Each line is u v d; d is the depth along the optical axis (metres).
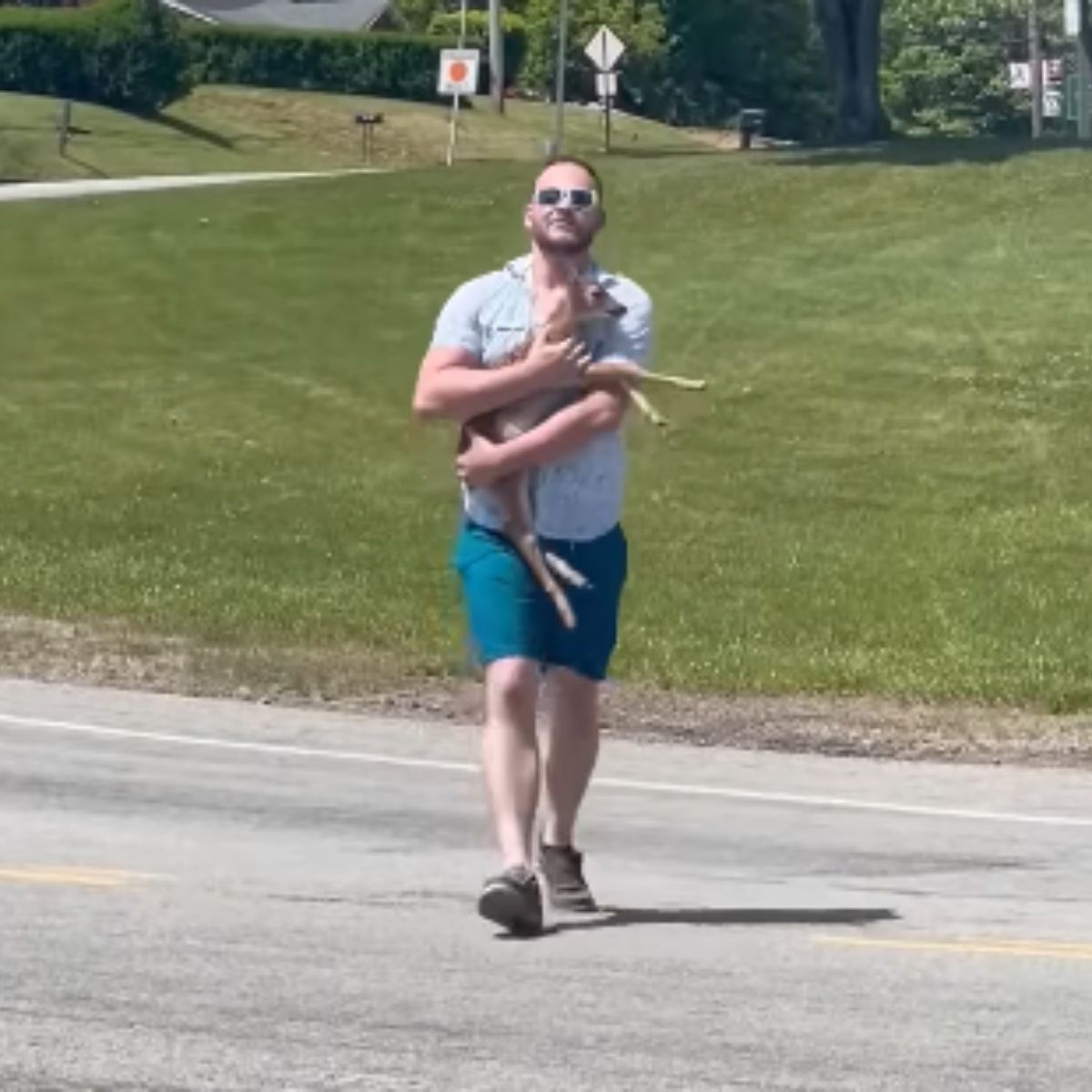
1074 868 9.96
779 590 19.48
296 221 36.53
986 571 20.31
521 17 101.69
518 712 8.02
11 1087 6.22
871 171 37.25
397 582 19.61
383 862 9.59
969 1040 6.89
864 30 45.94
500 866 9.40
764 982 7.54
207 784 11.61
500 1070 6.44
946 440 25.23
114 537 21.55
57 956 7.64
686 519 22.42
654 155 43.59
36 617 17.61
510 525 7.98
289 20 104.38
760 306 30.34
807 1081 6.43
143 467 24.77
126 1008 7.00
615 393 7.89
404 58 91.06
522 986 7.36
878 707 14.87
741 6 100.75
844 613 18.52
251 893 8.78
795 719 14.26
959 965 7.89
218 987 7.27
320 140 80.62
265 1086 6.26
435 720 14.19
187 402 27.59
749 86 101.88
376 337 30.27
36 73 79.25
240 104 83.25
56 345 30.19
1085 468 24.19
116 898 8.59
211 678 15.17
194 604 18.28
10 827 10.20
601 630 8.16
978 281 30.97
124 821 10.47
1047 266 31.48
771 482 23.80
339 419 26.84
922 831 10.89
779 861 10.00
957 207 35.00
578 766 8.42
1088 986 7.62
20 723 13.34
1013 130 107.31
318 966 7.58
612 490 8.05
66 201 40.00
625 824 10.91
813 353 28.27
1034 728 14.17
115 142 73.44
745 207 35.75
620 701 14.81
